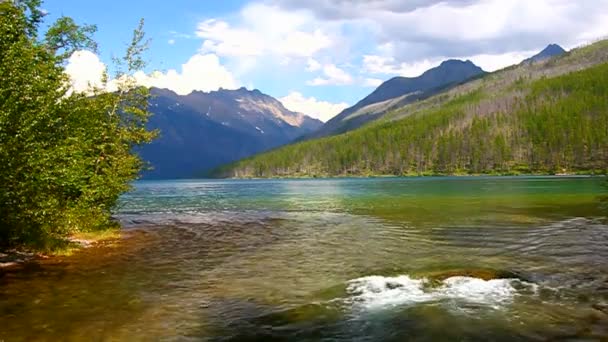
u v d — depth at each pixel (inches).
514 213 1526.8
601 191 2630.4
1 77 698.2
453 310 510.0
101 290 611.5
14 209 797.9
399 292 589.0
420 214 1590.8
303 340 430.9
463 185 4067.4
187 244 1016.9
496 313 496.7
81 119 1038.4
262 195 3469.5
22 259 828.0
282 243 1019.9
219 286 633.0
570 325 456.4
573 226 1173.7
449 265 744.3
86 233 1122.7
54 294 591.5
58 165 836.0
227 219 1584.6
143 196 3683.6
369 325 468.8
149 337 439.2
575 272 676.1
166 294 593.0
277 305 542.3
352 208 1962.4
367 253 876.0
